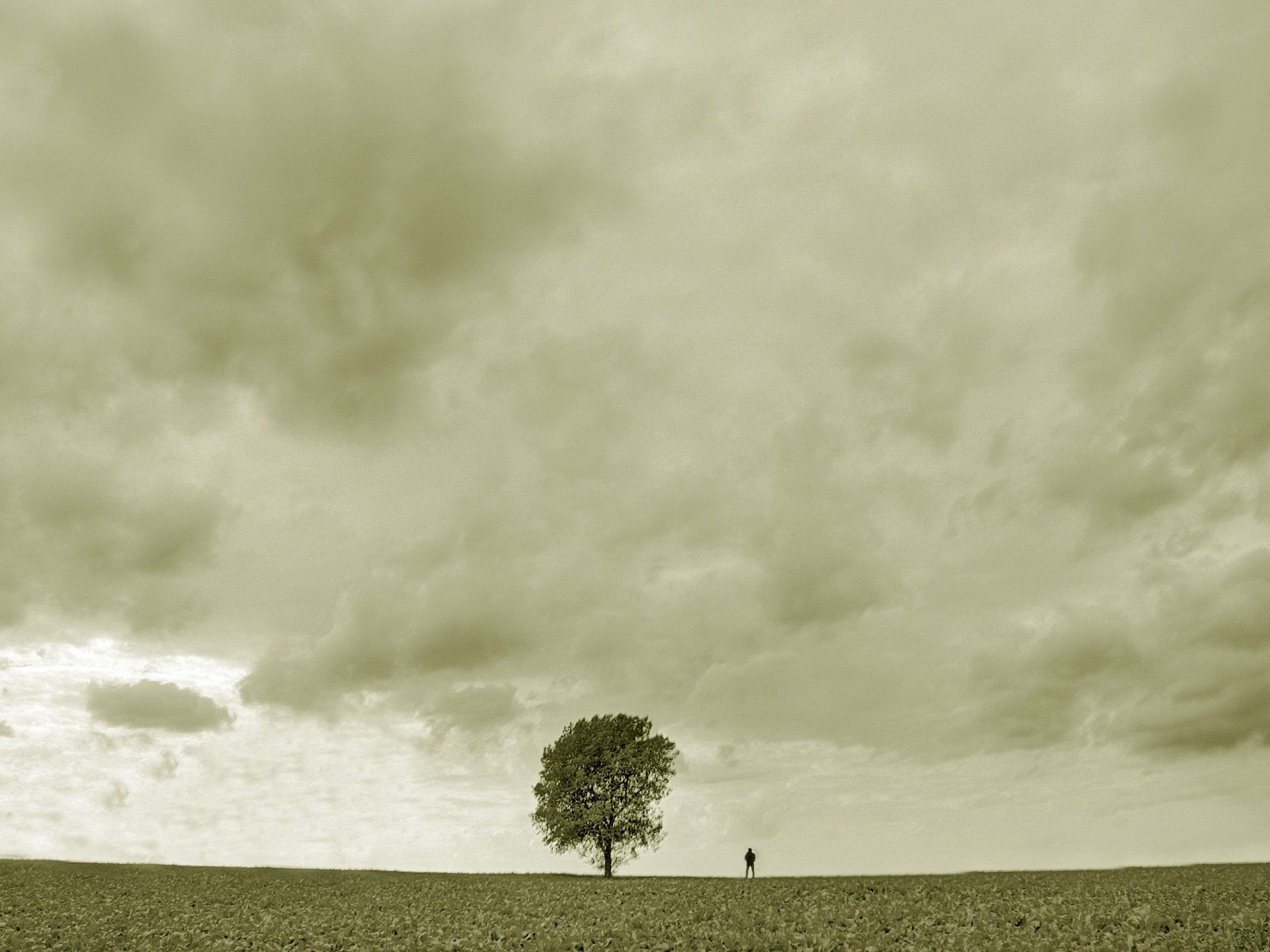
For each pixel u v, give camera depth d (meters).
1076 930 20.22
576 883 41.53
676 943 20.84
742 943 20.48
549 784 56.25
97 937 23.34
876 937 20.30
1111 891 27.70
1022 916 22.55
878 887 32.59
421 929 24.55
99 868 46.91
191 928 25.33
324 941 22.70
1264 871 34.97
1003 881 33.06
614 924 24.41
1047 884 31.12
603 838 54.31
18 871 43.25
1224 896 25.11
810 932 21.56
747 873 45.84
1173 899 24.88
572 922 25.20
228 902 32.16
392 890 37.41
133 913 28.34
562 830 54.38
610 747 56.41
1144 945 18.14
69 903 30.62
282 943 22.70
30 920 26.12
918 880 35.50
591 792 55.88
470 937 22.81
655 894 32.88
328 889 37.72
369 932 24.39
